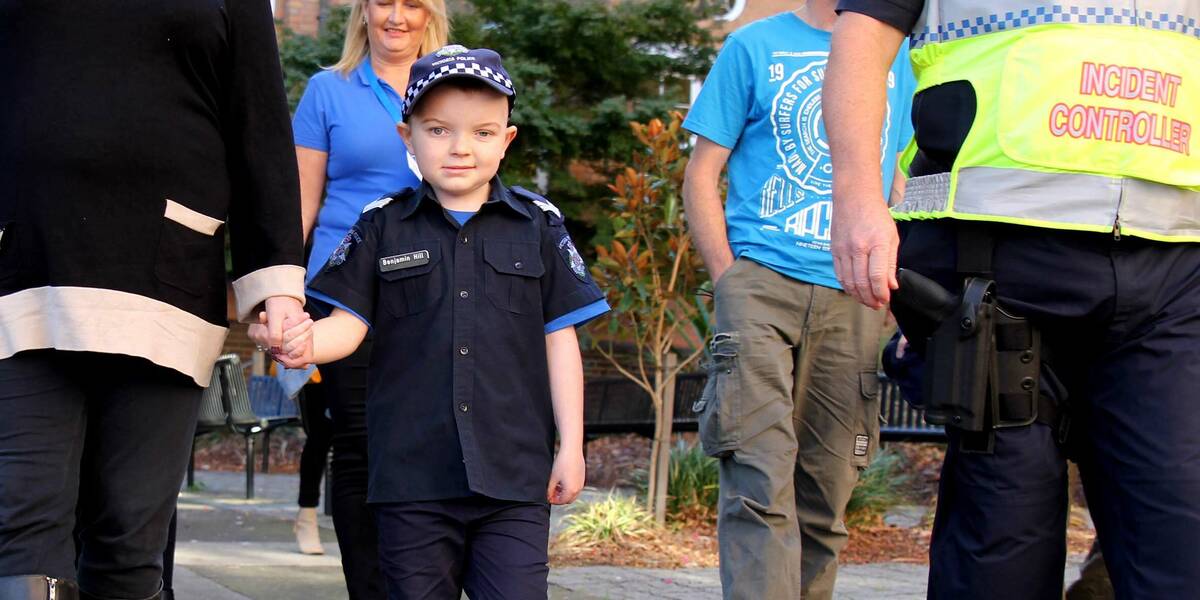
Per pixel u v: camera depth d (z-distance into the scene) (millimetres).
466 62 3352
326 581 5781
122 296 3027
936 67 2809
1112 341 2654
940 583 2799
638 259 7289
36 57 3035
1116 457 2635
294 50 13164
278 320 3232
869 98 2797
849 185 2744
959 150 2742
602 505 7566
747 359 4078
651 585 6129
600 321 8359
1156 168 2621
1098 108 2635
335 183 4371
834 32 2891
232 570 5973
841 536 4336
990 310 2688
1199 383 2588
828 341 4191
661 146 7453
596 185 13375
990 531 2711
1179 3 2707
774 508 3982
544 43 13211
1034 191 2645
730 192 4387
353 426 4129
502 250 3393
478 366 3299
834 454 4242
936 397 2725
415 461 3264
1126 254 2637
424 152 3385
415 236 3395
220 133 3236
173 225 3100
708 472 8172
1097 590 3996
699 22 14156
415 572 3250
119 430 3121
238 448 14773
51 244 2990
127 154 3039
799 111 4219
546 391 3395
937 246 2803
